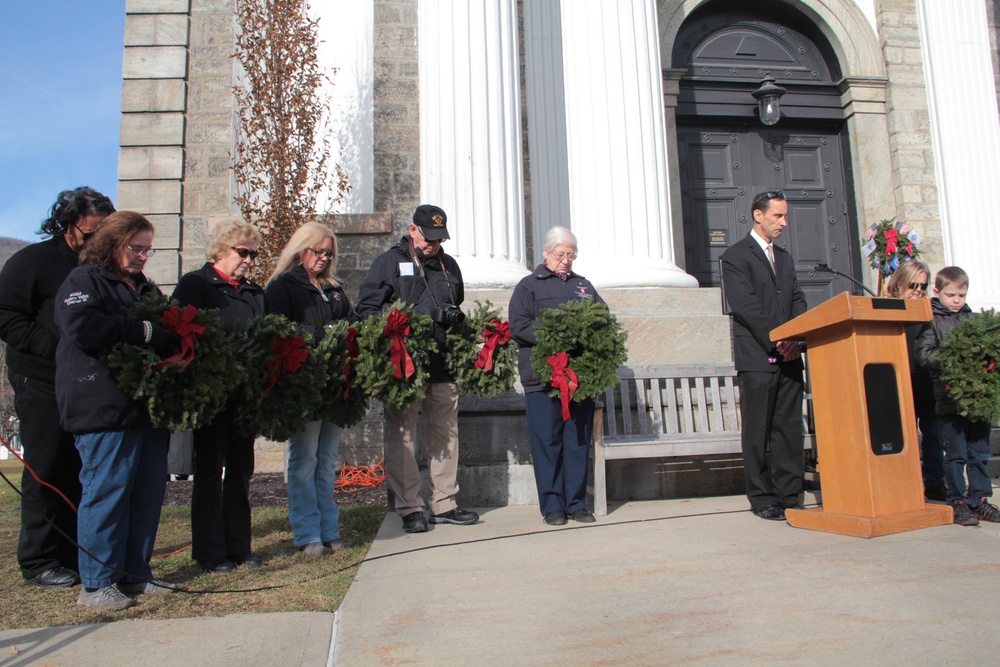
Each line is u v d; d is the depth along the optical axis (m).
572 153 7.40
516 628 2.95
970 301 9.56
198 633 2.96
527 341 5.06
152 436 3.71
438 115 6.73
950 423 4.79
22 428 3.85
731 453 5.92
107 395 3.40
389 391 4.51
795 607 3.06
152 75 9.92
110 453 3.44
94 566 3.41
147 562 3.70
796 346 4.87
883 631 2.76
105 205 4.00
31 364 3.81
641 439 5.70
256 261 8.30
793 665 2.49
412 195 9.13
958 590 3.18
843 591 3.23
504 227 6.73
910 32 10.41
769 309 5.02
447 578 3.69
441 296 5.04
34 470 3.82
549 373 4.89
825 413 4.61
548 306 5.14
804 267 10.14
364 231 8.34
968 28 10.31
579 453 5.09
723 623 2.91
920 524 4.35
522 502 5.94
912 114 10.24
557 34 9.09
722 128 10.25
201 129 9.89
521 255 6.85
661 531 4.61
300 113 8.65
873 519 4.19
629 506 5.70
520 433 6.00
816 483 5.97
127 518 3.54
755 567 3.66
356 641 2.84
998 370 4.53
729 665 2.51
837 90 10.47
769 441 5.29
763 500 4.93
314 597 3.47
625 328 6.55
